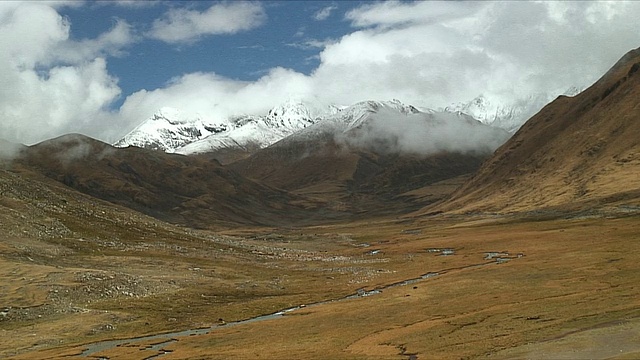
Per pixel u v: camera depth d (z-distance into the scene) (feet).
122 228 590.14
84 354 244.83
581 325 231.91
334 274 484.33
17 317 305.53
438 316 283.38
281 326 286.87
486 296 325.62
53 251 451.94
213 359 226.79
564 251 496.23
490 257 532.32
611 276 347.77
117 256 479.41
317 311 322.75
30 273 370.12
